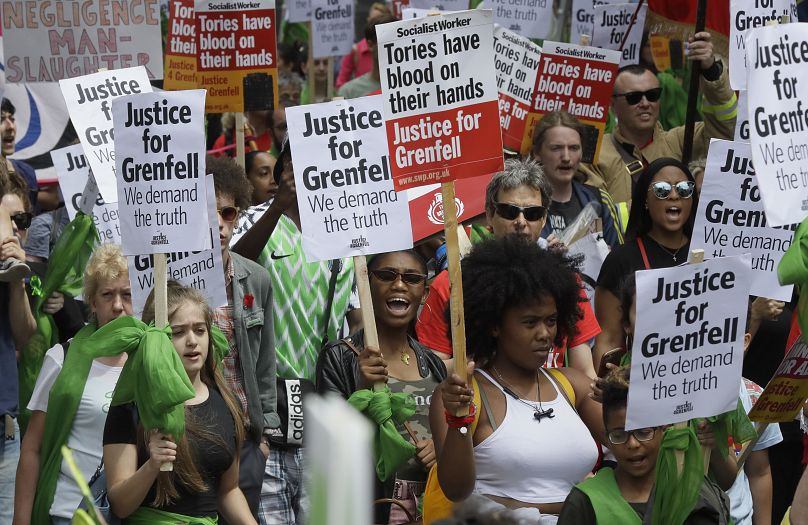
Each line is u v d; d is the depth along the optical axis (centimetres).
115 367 675
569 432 626
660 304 580
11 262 765
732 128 1140
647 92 1143
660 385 579
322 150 743
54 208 1302
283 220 858
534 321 626
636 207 861
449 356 796
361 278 729
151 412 571
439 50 660
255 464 739
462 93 662
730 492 709
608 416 584
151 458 571
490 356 639
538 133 998
